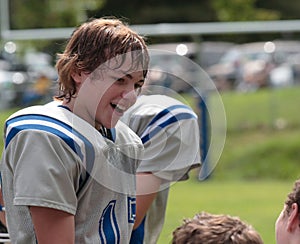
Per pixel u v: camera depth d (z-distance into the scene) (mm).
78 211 5473
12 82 27438
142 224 6812
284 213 5793
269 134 30406
